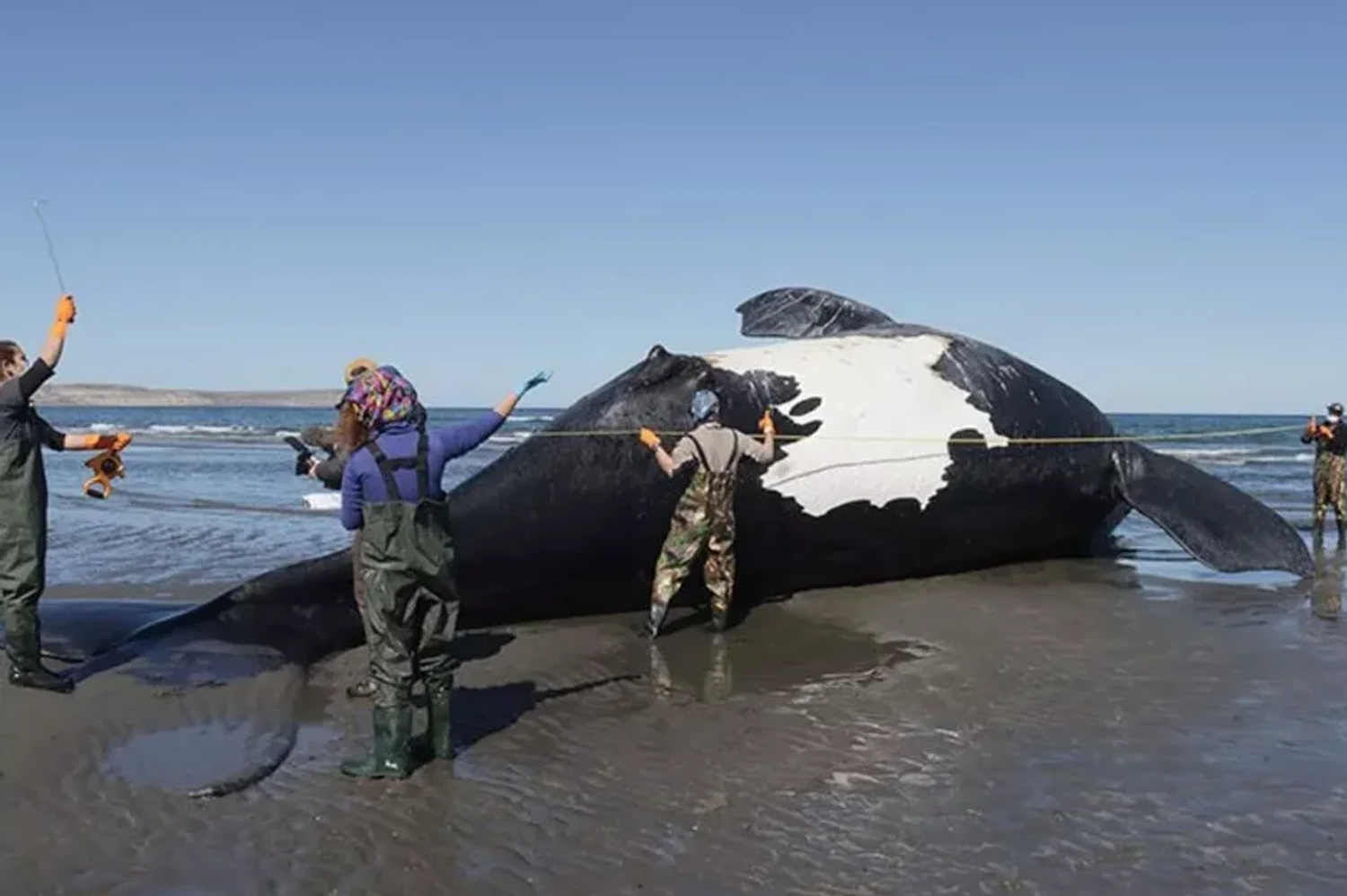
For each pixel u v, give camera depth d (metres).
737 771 5.14
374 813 4.67
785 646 7.29
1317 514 11.94
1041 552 10.14
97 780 4.92
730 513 7.55
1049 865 4.19
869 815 4.65
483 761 5.26
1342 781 4.95
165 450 32.28
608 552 7.93
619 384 8.11
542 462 7.66
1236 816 4.59
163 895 3.97
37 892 4.00
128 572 10.21
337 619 7.08
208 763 5.10
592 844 4.39
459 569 7.47
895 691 6.32
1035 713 5.93
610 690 6.38
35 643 5.77
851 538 8.82
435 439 5.12
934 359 9.42
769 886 4.04
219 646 6.63
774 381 8.69
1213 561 8.74
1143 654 7.00
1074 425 9.72
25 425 5.66
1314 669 6.66
